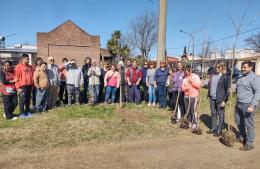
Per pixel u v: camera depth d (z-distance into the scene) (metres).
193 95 4.98
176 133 4.78
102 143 4.20
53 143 4.15
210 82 4.79
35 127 4.84
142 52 19.58
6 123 5.12
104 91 7.31
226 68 4.89
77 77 6.46
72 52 14.31
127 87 7.09
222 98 4.60
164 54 7.38
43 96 5.91
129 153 3.84
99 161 3.55
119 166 3.42
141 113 6.00
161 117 5.77
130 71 6.98
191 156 3.78
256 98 3.90
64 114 5.70
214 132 4.78
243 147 4.03
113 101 6.92
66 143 4.16
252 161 3.64
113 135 4.55
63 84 6.70
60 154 3.76
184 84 5.10
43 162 3.50
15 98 5.48
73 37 14.27
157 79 6.55
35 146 4.03
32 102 6.38
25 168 3.33
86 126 4.90
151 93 6.75
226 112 6.60
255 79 3.94
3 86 5.35
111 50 18.56
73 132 4.62
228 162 3.60
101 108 6.22
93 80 6.70
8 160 3.55
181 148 4.07
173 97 6.21
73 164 3.46
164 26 7.32
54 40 14.06
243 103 4.06
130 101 7.05
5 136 4.40
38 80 5.79
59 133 4.57
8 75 5.39
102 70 7.03
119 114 5.82
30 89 5.70
